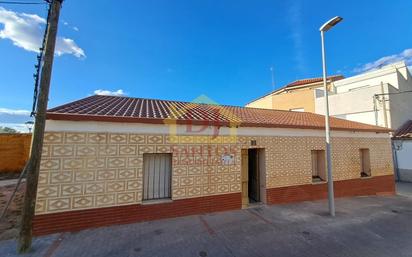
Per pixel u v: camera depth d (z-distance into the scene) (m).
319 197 9.04
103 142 5.73
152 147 6.29
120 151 5.89
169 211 6.43
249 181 8.88
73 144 5.43
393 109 15.20
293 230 5.85
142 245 4.83
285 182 8.38
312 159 9.51
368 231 5.94
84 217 5.48
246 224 6.17
